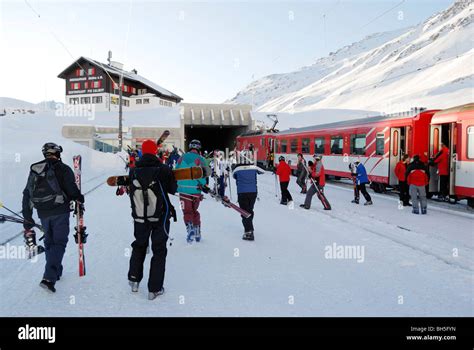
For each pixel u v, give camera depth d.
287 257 6.67
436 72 140.38
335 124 23.28
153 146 4.98
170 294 4.96
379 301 4.82
